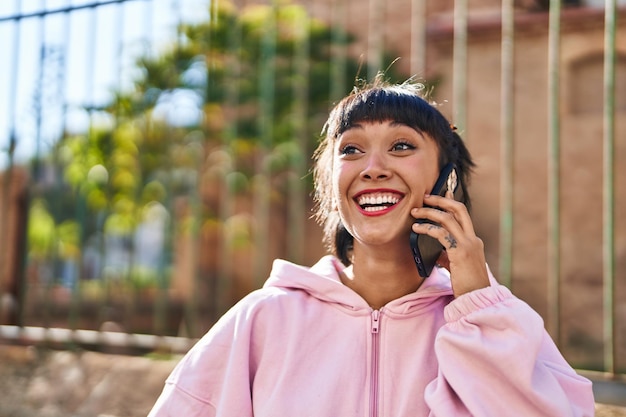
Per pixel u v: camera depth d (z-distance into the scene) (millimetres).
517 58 8219
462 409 1468
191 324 4035
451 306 1519
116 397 3023
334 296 1677
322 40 8719
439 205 1578
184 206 10008
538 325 1461
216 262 10812
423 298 1644
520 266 8062
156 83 8078
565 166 8086
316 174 1989
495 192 8250
